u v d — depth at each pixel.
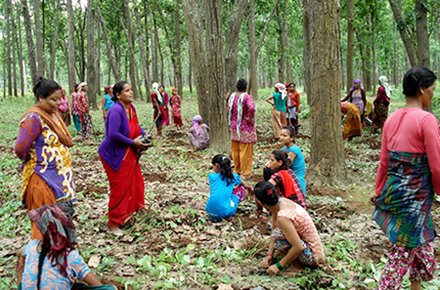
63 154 3.52
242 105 6.61
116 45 34.91
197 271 3.60
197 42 10.94
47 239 2.56
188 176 7.12
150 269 3.47
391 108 18.45
